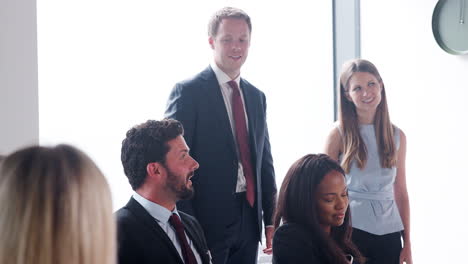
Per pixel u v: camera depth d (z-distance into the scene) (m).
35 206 0.79
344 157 2.91
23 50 2.63
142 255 1.72
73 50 3.12
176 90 2.76
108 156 3.15
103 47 3.16
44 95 3.07
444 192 3.53
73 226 0.80
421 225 3.67
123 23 3.20
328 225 1.91
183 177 1.85
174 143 1.84
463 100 3.43
